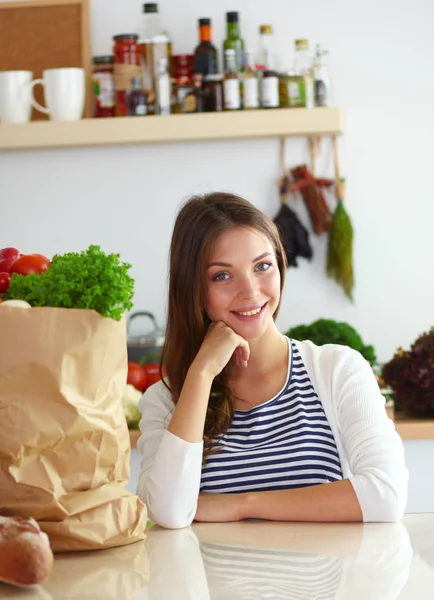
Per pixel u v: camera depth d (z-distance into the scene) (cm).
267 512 144
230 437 168
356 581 93
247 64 312
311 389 168
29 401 101
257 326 161
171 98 314
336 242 318
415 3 321
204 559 106
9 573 89
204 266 161
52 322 100
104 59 317
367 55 323
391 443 157
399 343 324
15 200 334
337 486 146
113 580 95
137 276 331
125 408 278
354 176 324
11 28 333
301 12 323
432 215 322
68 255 110
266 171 326
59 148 330
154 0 326
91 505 105
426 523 128
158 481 145
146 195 330
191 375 154
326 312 324
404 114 323
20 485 101
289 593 88
